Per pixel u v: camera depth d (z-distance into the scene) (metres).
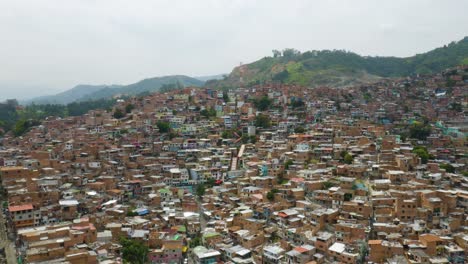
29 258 97.62
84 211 143.62
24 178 157.75
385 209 125.38
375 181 146.88
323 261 108.81
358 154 184.12
